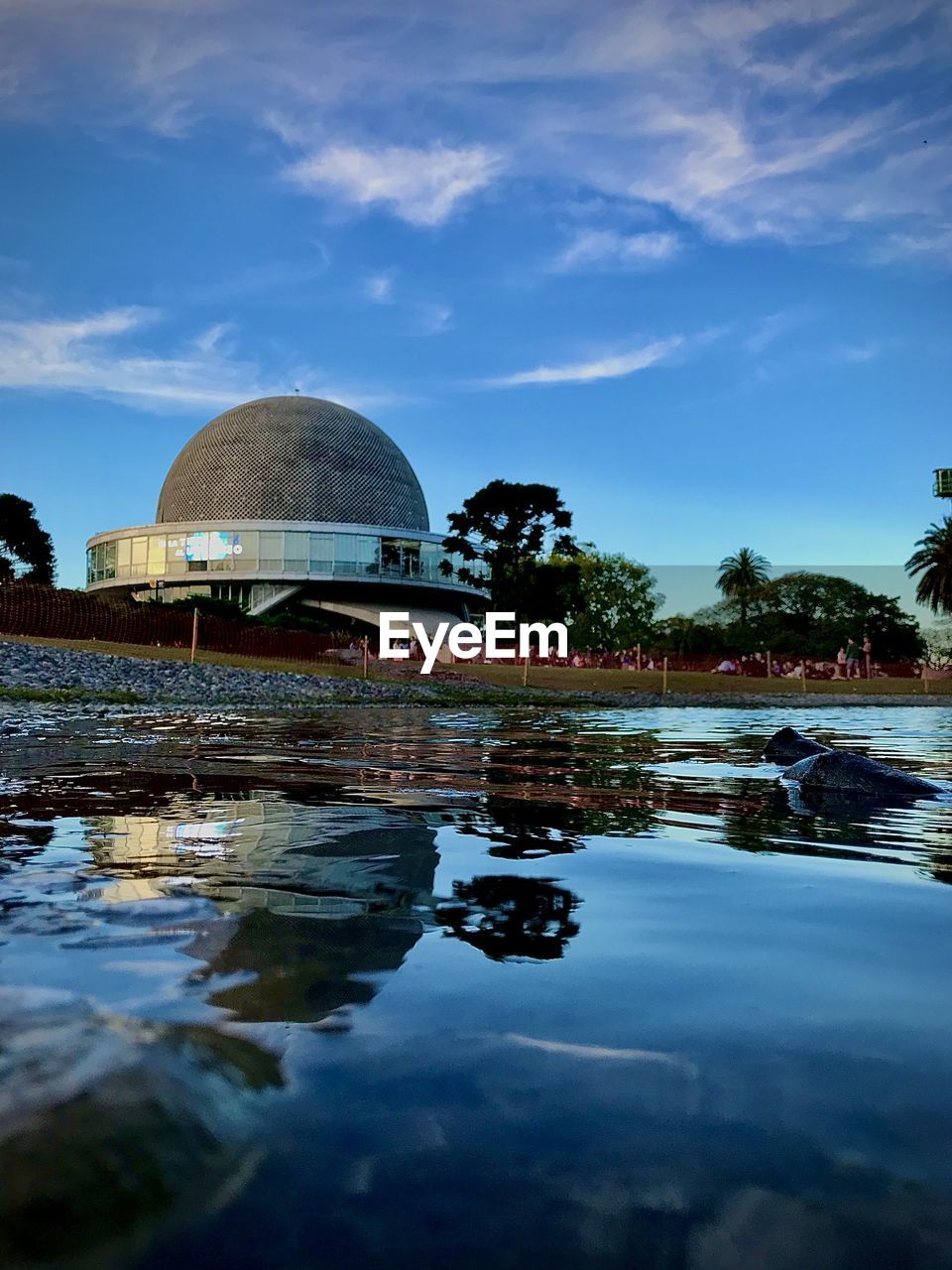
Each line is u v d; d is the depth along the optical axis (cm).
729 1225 63
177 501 5753
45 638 1977
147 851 207
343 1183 66
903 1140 76
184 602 3303
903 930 151
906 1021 106
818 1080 88
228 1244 58
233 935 132
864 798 357
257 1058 86
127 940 127
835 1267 58
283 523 4975
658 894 177
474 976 119
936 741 774
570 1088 85
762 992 116
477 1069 88
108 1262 55
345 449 5747
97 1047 82
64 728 741
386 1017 101
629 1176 69
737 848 235
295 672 1894
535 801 331
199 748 552
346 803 308
